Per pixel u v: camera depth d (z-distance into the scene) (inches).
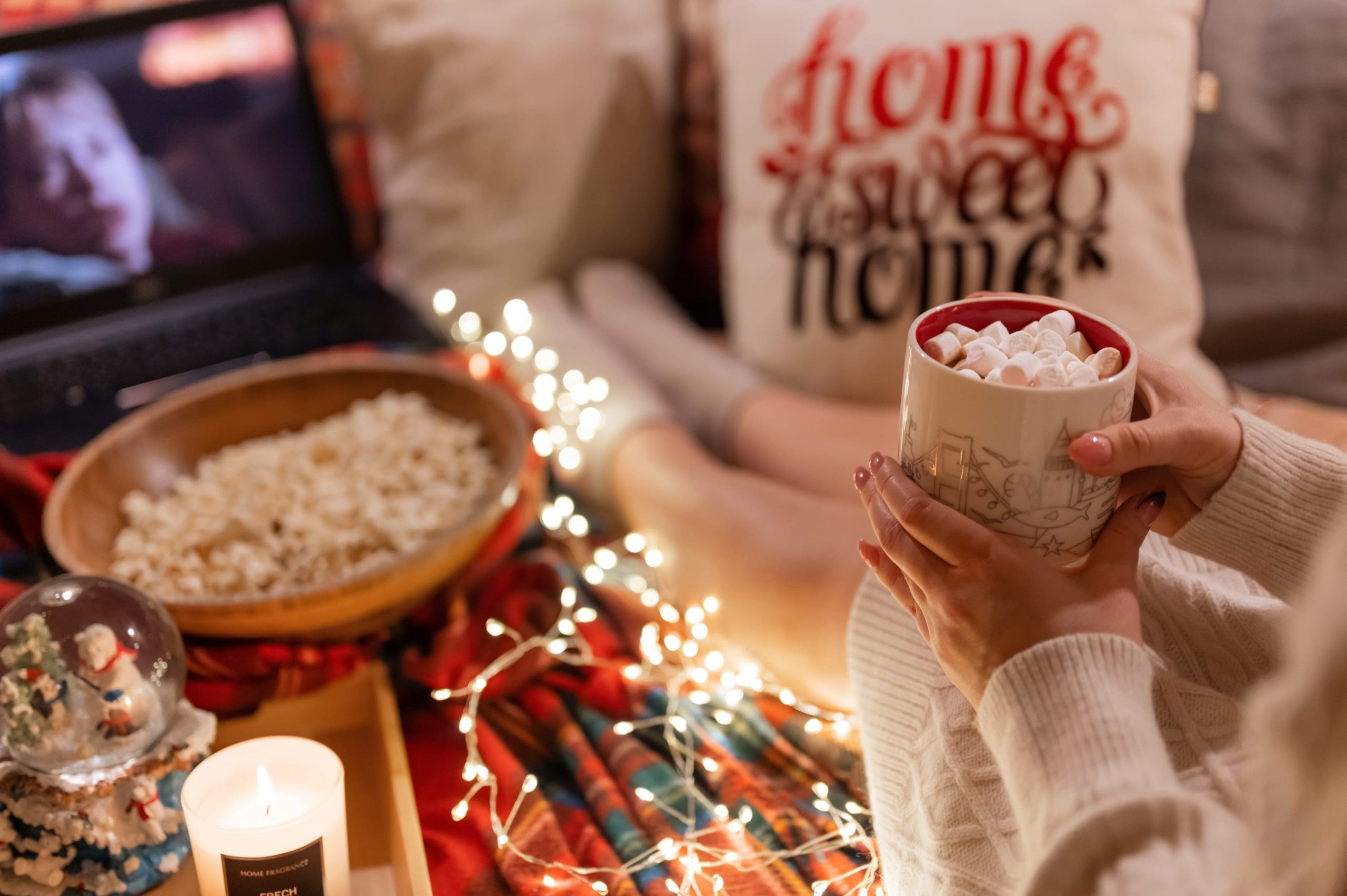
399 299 55.1
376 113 54.6
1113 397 19.8
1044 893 18.7
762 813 31.4
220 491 37.1
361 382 42.0
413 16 51.9
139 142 49.4
